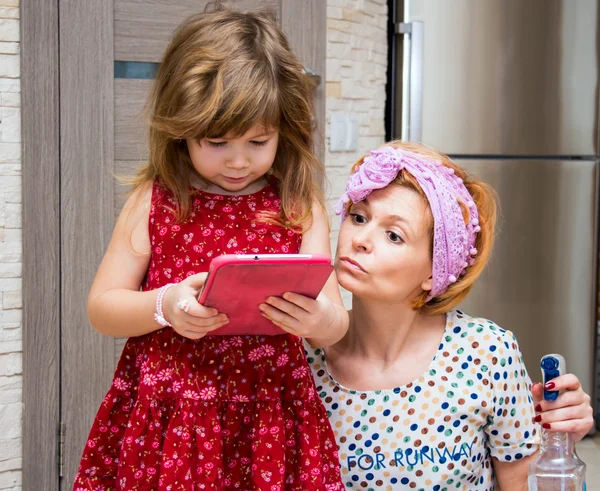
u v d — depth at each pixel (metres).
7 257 2.26
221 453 1.11
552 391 1.09
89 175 2.30
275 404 1.13
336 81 2.68
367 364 1.24
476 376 1.21
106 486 1.18
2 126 2.22
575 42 3.00
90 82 2.28
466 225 1.17
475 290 3.08
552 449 1.10
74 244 2.31
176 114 1.09
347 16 2.70
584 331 3.13
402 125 2.98
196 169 1.15
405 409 1.20
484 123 2.99
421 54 2.94
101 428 1.18
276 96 1.09
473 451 1.21
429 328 1.25
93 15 2.26
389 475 1.19
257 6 2.43
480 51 2.96
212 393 1.11
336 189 2.73
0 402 2.28
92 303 1.14
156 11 2.32
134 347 1.19
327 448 1.16
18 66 2.22
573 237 3.09
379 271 1.13
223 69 1.07
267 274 0.95
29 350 2.29
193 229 1.16
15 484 2.32
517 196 3.05
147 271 1.20
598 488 2.61
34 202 2.26
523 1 2.96
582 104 3.04
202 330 1.02
